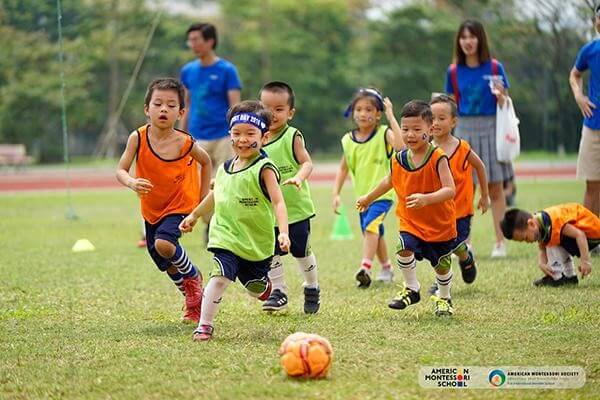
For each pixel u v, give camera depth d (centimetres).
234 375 852
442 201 1098
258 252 1031
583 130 1633
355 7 8269
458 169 1321
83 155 7488
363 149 1448
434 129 1323
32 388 825
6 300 1288
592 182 1638
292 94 1230
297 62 7869
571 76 1645
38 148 6888
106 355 940
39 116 6556
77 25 5481
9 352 962
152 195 1105
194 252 1861
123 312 1198
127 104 6981
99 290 1374
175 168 1101
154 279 1484
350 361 897
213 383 826
